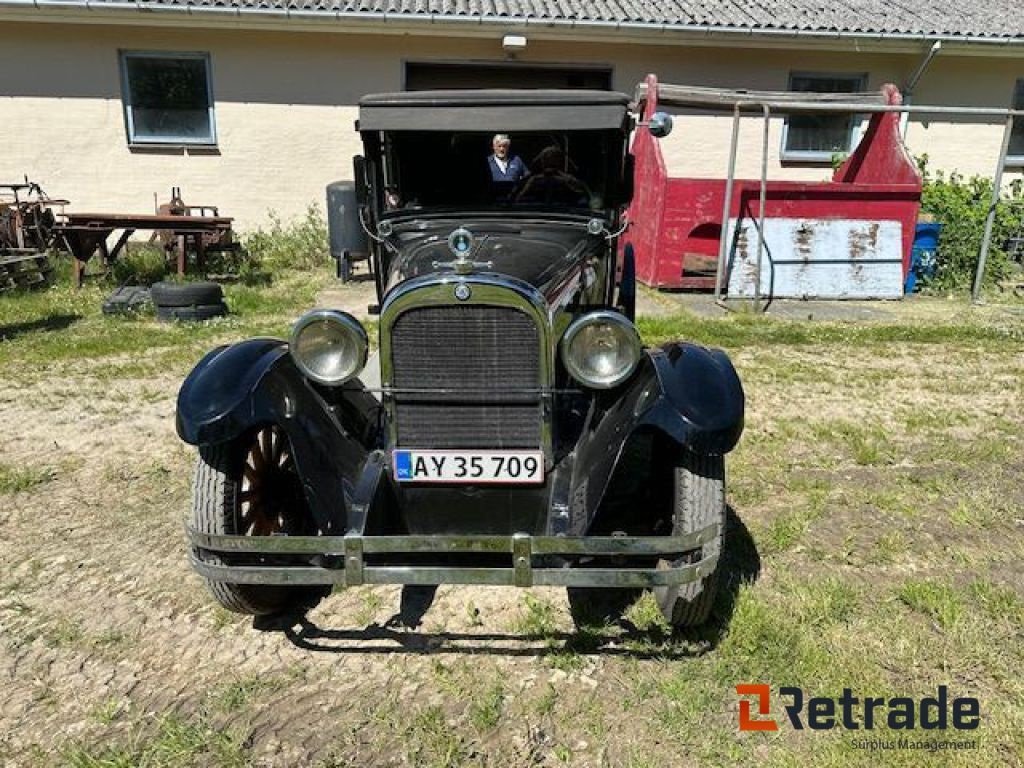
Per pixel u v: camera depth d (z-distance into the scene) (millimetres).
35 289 9891
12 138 11609
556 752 2633
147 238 12234
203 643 3207
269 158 12031
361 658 3113
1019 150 13258
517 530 3162
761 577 3615
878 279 9992
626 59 12156
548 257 3490
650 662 3059
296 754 2633
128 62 11508
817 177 12961
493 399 3006
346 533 2842
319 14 11016
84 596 3504
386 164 3986
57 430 5371
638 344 2922
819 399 6074
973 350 7590
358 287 10086
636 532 3475
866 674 2961
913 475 4711
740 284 9812
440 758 2602
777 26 11688
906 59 12562
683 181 9609
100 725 2758
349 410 3324
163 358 6969
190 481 4621
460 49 11867
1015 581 3598
